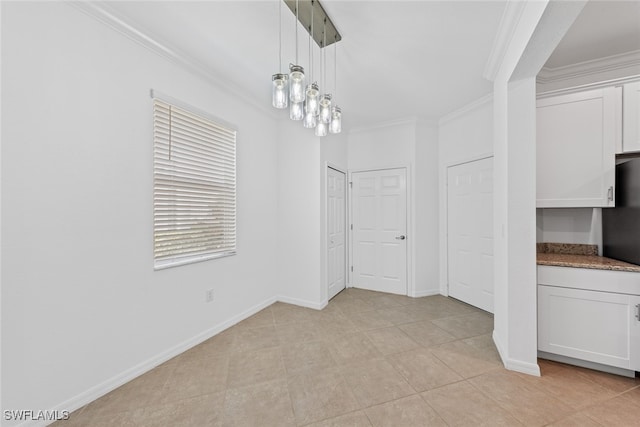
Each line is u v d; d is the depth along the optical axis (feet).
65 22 4.98
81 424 4.74
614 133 6.55
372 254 12.96
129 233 6.04
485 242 10.11
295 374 6.21
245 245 9.61
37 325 4.64
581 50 6.92
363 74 8.12
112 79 5.71
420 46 6.71
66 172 5.01
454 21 5.78
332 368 6.44
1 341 4.28
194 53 7.10
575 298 6.29
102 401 5.31
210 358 6.91
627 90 6.48
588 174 6.79
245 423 4.76
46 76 4.75
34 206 4.61
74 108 5.12
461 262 11.24
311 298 10.68
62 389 4.92
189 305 7.48
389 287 12.55
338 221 12.55
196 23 5.93
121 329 5.87
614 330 5.96
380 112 11.27
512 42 5.78
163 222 6.84
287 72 7.98
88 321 5.32
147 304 6.41
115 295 5.77
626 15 5.69
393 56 7.16
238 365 6.59
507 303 6.31
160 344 6.69
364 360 6.79
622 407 5.08
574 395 5.41
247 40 6.54
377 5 5.31
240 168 9.35
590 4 5.43
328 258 11.44
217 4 5.34
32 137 4.59
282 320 9.37
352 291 12.76
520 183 6.12
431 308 10.47
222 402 5.29
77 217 5.16
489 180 9.91
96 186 5.45
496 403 5.21
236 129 9.09
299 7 5.38
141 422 4.79
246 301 9.64
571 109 6.95
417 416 4.89
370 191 12.98
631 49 6.89
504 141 6.46
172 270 7.03
